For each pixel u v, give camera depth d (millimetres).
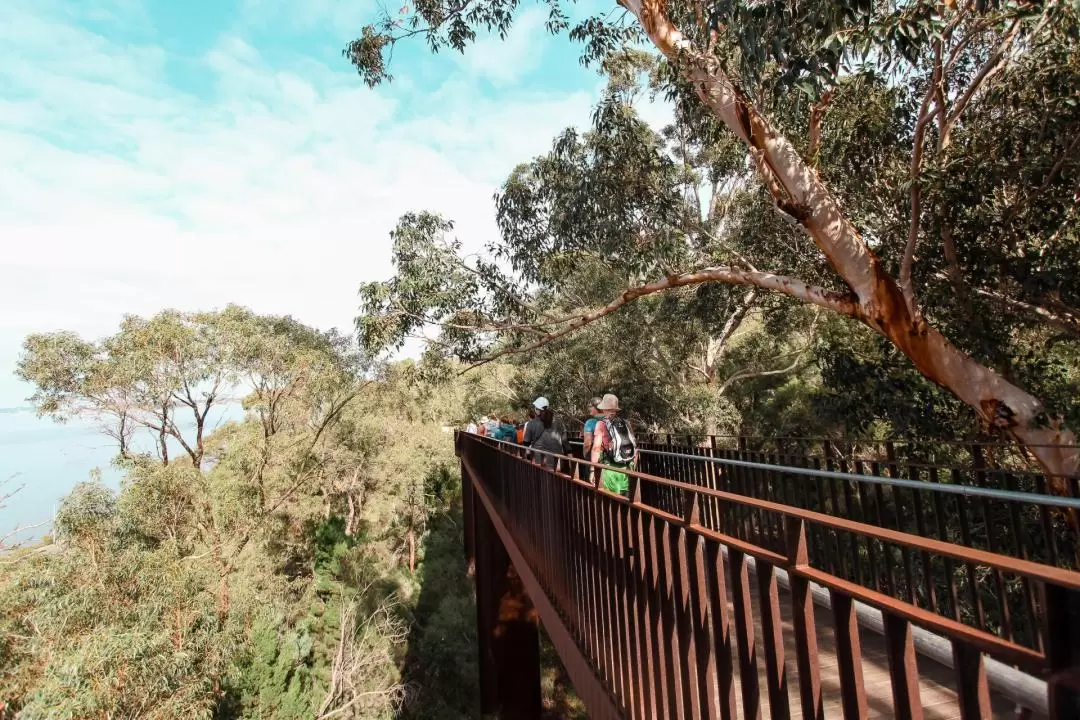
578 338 18438
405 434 36062
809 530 5734
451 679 22547
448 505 36906
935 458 8383
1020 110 7000
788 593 5039
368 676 19781
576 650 4258
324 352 29891
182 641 12953
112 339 24859
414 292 10492
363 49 8922
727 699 2289
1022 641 5184
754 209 11508
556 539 5113
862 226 8633
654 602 2936
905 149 8156
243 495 24000
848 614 1657
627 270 11000
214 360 24766
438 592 26438
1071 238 6980
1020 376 8086
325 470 28641
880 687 3301
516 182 12664
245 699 15578
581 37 9359
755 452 6637
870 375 8273
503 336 12688
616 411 5516
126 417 24359
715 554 2363
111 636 11320
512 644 12414
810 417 18203
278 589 21594
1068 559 5906
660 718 2854
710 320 14516
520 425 14180
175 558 15086
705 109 9711
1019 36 6293
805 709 1833
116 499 15703
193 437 30922
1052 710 1064
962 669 1317
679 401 17516
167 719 11312
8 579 12969
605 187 10992
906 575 4180
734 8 5043
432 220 10688
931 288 7746
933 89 5629
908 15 4387
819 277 10016
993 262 7250
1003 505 6027
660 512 2838
